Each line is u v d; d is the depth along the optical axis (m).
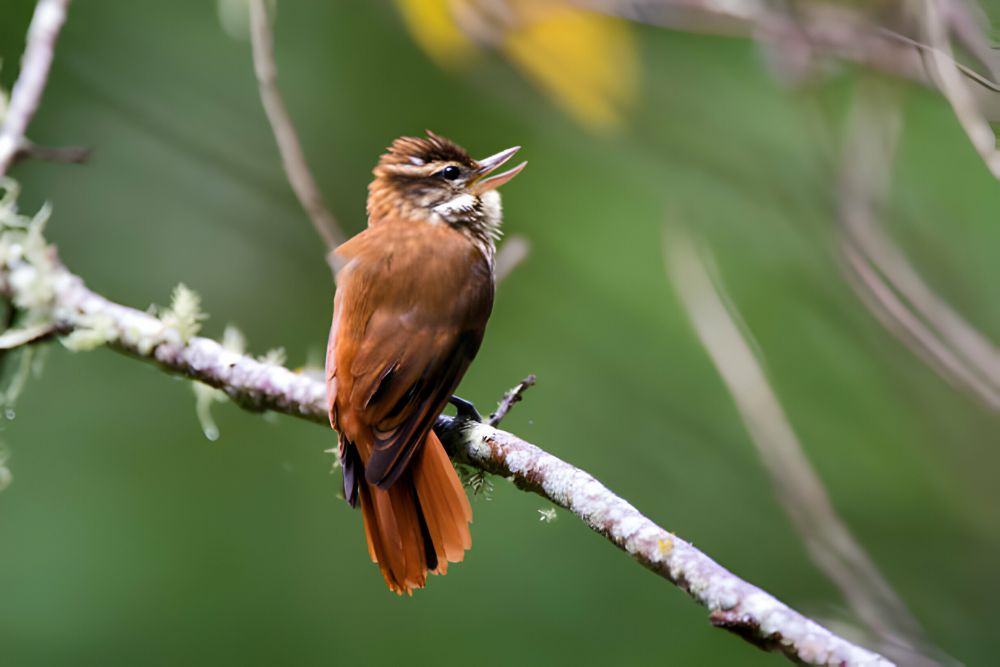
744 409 9.37
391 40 12.71
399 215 8.37
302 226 12.80
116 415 12.01
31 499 11.46
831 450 11.95
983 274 10.38
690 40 10.75
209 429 8.01
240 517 11.73
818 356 12.05
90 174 12.80
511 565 11.55
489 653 11.16
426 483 6.90
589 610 11.38
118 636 10.84
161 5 13.02
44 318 8.01
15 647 10.62
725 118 10.66
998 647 10.96
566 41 9.19
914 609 11.25
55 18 8.73
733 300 12.05
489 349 12.55
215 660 10.93
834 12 8.36
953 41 7.38
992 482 11.02
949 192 10.54
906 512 11.68
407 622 11.38
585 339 12.52
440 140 8.70
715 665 11.18
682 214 10.69
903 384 11.02
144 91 12.88
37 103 8.45
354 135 12.76
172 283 12.67
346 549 11.67
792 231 10.87
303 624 11.29
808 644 4.91
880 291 8.91
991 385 8.73
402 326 7.34
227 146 12.86
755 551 11.82
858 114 9.12
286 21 12.78
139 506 11.58
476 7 9.18
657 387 12.41
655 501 12.13
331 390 7.29
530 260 12.56
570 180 12.68
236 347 7.94
